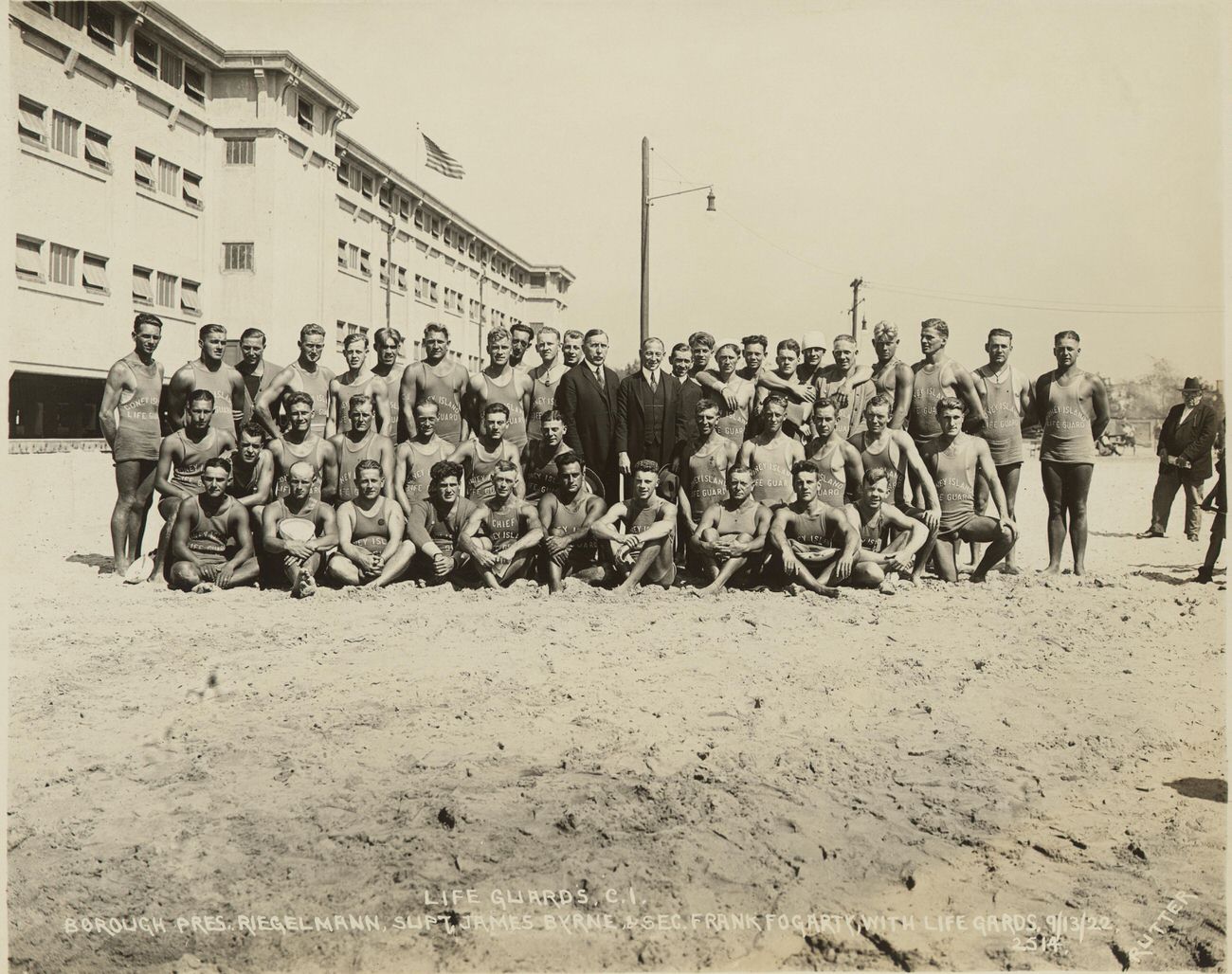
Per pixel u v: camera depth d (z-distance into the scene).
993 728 4.87
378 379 9.05
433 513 8.38
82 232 22.53
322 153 27.78
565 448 8.70
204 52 25.50
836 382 9.14
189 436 8.40
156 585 8.27
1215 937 3.09
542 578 8.68
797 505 8.24
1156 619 7.17
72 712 4.99
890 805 3.98
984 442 8.64
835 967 2.99
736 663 5.96
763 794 4.06
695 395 8.80
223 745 4.57
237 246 26.67
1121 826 3.84
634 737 4.69
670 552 8.29
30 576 8.66
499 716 4.98
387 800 3.98
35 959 3.02
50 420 24.72
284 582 8.37
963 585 8.52
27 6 20.53
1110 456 32.09
